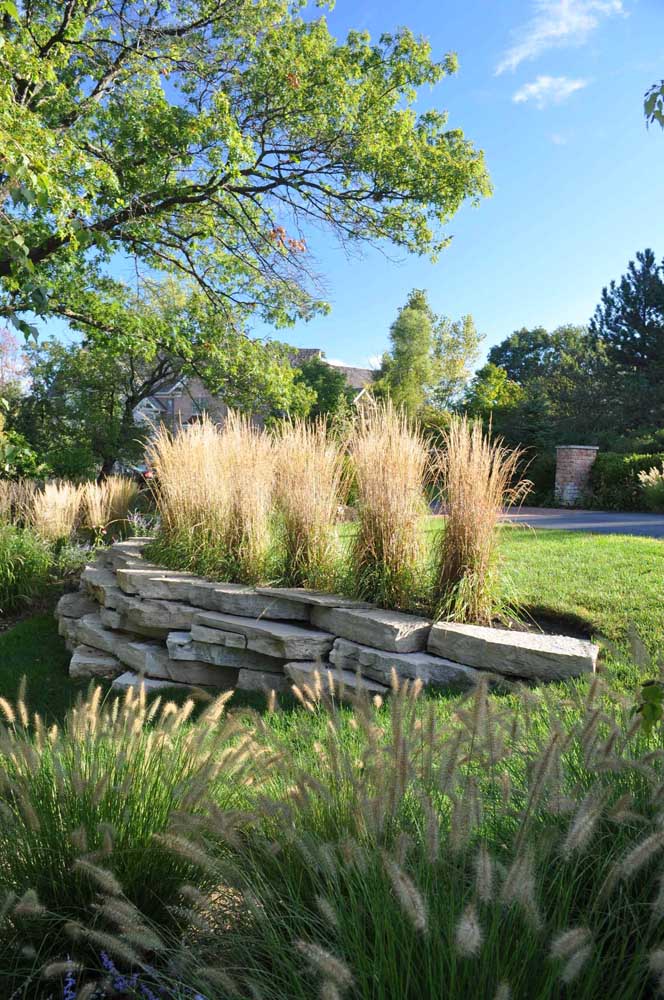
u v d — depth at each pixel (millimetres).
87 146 12461
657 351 28656
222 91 12930
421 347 40531
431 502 5094
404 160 14172
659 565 6359
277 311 15633
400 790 1768
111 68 12836
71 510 10828
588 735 1872
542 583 5730
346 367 45781
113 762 2295
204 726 2402
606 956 1499
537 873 1661
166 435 7785
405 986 1474
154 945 1636
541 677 3871
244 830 2047
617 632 4582
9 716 2455
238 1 13391
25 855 2068
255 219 15203
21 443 12438
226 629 5047
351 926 1598
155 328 15422
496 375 41156
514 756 2135
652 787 1772
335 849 1826
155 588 5793
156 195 13477
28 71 9672
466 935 1200
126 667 5754
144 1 12969
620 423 27656
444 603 4699
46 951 2004
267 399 16250
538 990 1437
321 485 5668
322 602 4855
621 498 18453
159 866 2111
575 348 52625
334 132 13922
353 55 14750
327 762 2217
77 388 23609
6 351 26609
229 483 6434
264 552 5852
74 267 14094
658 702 1837
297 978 1545
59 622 7195
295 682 4516
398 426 5277
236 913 1864
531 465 21875
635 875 1682
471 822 1533
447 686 4086
